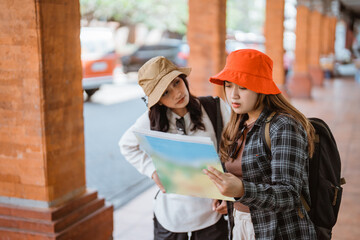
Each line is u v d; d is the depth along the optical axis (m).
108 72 11.54
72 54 2.59
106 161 6.14
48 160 2.48
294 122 1.68
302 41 12.12
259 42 21.52
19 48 2.37
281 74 8.71
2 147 2.54
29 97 2.41
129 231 3.77
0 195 2.63
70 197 2.71
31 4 2.29
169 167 1.89
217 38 5.07
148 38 25.00
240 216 1.92
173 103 2.10
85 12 21.09
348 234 3.64
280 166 1.62
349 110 10.20
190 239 2.32
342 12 24.25
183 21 23.77
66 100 2.58
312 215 1.84
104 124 8.56
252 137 1.77
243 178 1.80
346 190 4.70
